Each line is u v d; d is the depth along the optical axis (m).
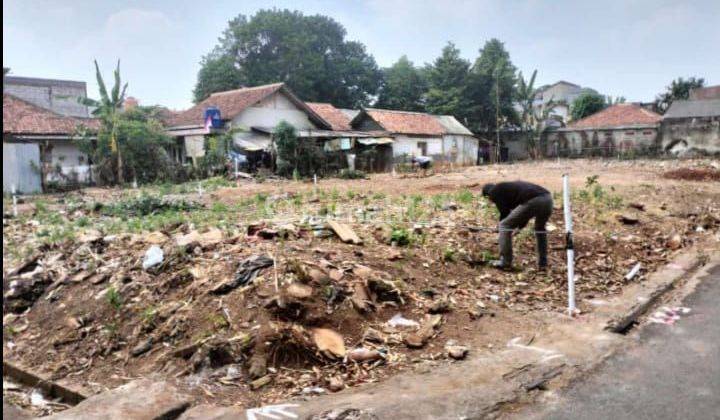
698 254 8.55
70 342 5.59
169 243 7.44
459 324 5.44
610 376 4.41
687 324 5.62
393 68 56.41
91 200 17.42
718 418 3.75
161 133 28.08
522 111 50.97
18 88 40.06
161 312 5.48
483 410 3.84
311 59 49.28
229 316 5.05
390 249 7.15
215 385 4.33
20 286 6.78
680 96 56.06
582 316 5.74
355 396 4.05
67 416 3.81
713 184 17.50
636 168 26.80
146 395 4.12
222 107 32.44
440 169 32.19
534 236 8.62
